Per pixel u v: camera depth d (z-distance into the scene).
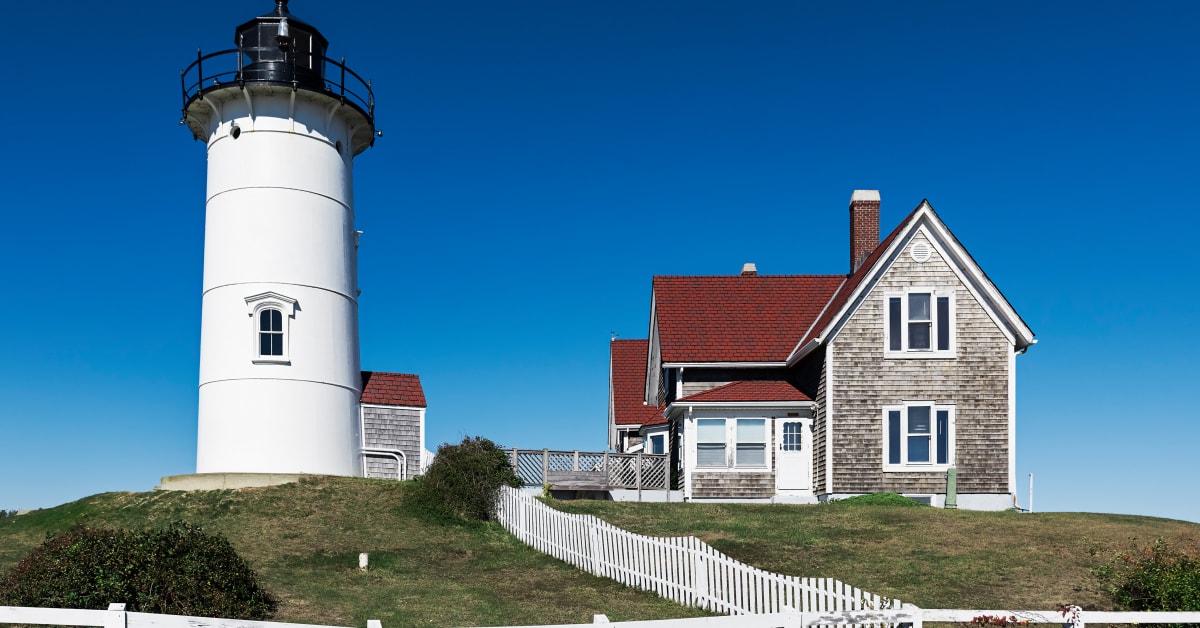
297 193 29.41
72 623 10.28
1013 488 29.06
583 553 21.22
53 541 15.70
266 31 29.94
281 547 22.19
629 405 39.84
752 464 30.45
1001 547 20.78
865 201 34.44
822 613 11.11
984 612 11.82
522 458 31.08
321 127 30.23
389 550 22.30
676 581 18.19
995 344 29.61
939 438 29.31
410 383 32.72
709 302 34.12
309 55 30.28
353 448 30.11
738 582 16.36
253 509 25.00
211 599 15.21
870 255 33.41
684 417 30.78
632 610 17.45
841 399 29.31
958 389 29.42
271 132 29.36
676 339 32.31
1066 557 19.88
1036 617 12.02
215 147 29.86
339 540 22.91
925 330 29.69
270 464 28.08
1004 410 29.39
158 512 25.05
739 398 30.41
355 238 31.78
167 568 15.12
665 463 32.19
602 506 26.34
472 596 18.53
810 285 35.09
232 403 28.38
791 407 30.50
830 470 29.09
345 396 29.88
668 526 23.55
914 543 21.28
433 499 25.59
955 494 28.38
